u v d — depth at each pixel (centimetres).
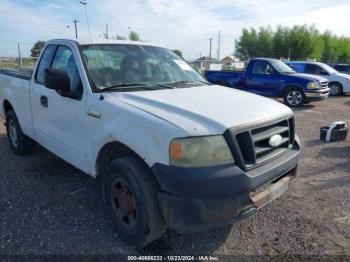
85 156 347
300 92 1189
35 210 360
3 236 310
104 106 310
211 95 337
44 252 289
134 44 423
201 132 250
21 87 479
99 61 368
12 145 557
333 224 346
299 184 448
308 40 6456
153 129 261
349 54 7619
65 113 369
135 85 356
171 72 410
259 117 283
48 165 496
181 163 247
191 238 317
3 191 405
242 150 267
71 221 339
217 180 245
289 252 298
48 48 437
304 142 680
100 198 390
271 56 6844
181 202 247
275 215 361
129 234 296
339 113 1091
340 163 541
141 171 273
